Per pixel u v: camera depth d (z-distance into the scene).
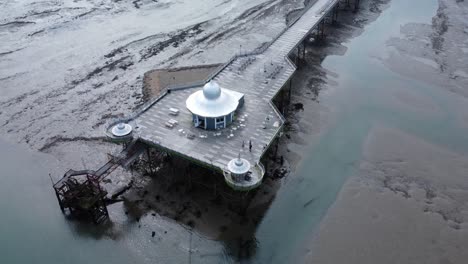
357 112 63.03
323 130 59.06
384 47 82.44
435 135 58.31
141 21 91.19
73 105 62.78
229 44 81.62
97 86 67.44
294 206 46.72
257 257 40.97
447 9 99.12
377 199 47.59
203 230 43.41
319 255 41.12
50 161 52.53
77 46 79.81
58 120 59.62
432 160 53.62
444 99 66.38
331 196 48.12
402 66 75.62
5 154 53.84
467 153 54.97
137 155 46.41
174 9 98.06
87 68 72.50
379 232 43.50
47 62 74.25
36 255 41.22
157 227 43.66
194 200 46.72
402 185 49.66
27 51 77.75
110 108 61.97
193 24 90.06
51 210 45.97
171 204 46.22
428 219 45.06
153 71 71.62
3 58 75.19
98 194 43.62
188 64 74.00
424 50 80.81
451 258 40.91
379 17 96.25
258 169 42.72
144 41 82.06
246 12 97.06
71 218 44.97
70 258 40.91
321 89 68.50
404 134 58.38
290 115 61.66
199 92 51.47
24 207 46.41
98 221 44.22
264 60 65.25
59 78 69.62
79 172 43.69
